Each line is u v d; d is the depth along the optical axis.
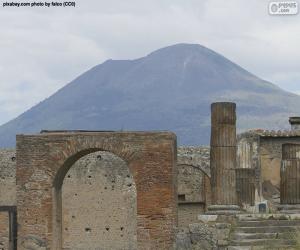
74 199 44.16
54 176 32.56
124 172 43.97
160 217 31.34
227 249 29.03
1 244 35.56
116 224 43.81
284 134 43.75
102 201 44.03
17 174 33.06
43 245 32.41
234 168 31.67
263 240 29.05
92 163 44.19
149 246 31.38
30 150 32.91
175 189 31.80
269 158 44.22
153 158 31.56
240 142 44.16
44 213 32.47
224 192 31.47
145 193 31.56
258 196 43.25
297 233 28.31
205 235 29.56
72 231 44.00
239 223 30.34
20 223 32.84
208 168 44.34
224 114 31.64
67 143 32.47
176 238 30.48
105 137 32.16
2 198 45.38
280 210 32.66
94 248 43.84
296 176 32.72
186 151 44.75
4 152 45.62
